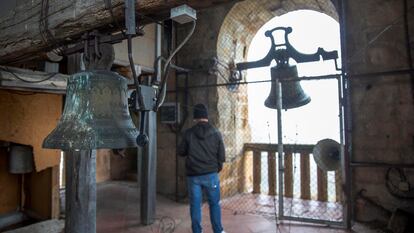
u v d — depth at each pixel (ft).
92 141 4.64
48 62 13.35
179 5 4.48
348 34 13.47
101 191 20.61
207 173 10.78
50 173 15.19
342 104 13.02
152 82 6.53
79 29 5.67
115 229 13.14
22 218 16.17
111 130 4.96
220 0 4.36
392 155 12.42
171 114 18.56
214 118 17.75
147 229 13.12
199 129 10.99
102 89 5.26
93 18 5.26
